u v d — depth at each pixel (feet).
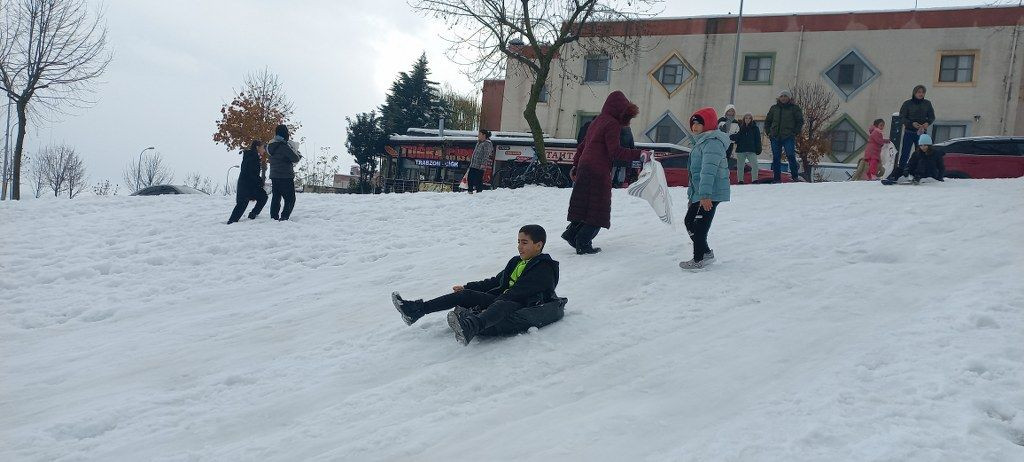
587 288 24.27
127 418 17.58
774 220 32.58
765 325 19.65
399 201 47.29
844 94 114.11
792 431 13.82
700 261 25.12
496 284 21.83
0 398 19.81
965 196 34.42
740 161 49.62
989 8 107.55
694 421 14.82
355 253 35.27
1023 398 14.24
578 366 18.19
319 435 15.81
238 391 18.92
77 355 23.27
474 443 14.70
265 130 130.31
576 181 28.96
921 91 45.27
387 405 16.96
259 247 37.58
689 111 121.80
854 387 15.42
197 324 25.64
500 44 72.23
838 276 23.32
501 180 94.58
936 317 18.84
